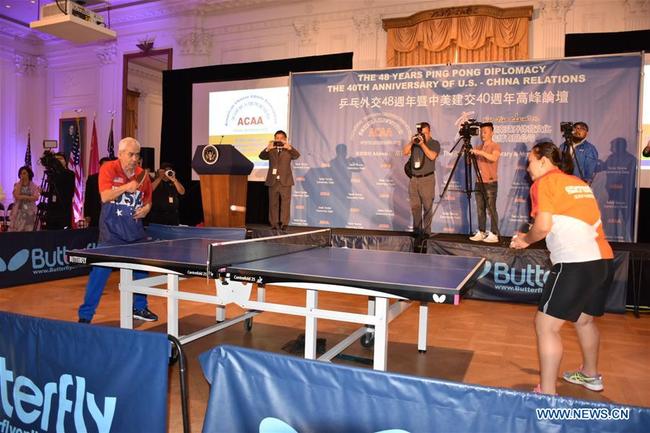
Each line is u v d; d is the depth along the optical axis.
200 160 6.15
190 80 8.91
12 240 5.64
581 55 6.82
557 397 1.22
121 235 3.79
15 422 1.79
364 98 7.17
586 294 2.46
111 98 10.47
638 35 6.52
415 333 4.17
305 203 7.50
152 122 12.52
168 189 6.41
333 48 8.30
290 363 1.42
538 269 5.25
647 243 6.02
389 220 7.13
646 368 3.36
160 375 1.54
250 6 8.88
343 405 1.37
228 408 1.47
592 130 6.18
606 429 1.19
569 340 3.98
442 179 6.83
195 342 3.70
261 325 4.23
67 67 11.25
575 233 2.45
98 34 5.32
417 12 7.50
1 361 1.81
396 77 7.00
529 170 2.69
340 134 7.31
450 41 7.34
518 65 6.45
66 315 4.41
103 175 3.70
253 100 8.35
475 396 1.27
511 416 1.25
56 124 11.45
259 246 3.01
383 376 1.34
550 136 6.36
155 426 1.54
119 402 1.59
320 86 7.39
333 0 8.27
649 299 5.13
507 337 4.05
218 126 8.62
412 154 6.33
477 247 5.48
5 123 11.16
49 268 6.02
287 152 6.69
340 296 5.64
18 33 11.09
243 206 6.40
